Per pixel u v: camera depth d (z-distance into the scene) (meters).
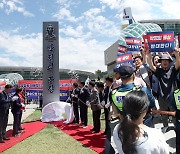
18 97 8.95
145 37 4.88
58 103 12.52
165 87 5.12
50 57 14.61
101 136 8.22
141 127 1.82
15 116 8.81
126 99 1.85
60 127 10.60
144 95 1.86
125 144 1.72
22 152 6.70
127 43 7.01
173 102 3.59
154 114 3.54
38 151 6.75
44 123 11.90
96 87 9.00
